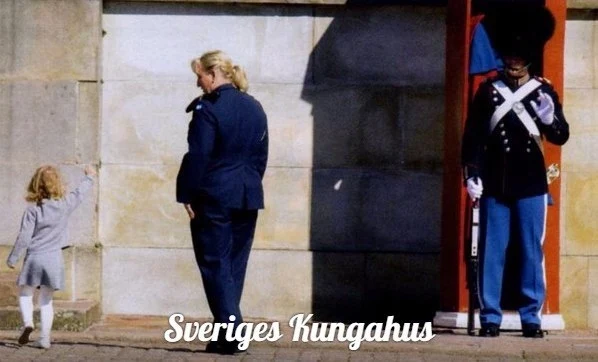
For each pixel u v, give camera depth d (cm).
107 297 2098
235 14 2094
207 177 1673
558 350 1744
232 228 1700
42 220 1798
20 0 2061
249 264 2091
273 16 2091
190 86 2097
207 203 1672
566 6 2023
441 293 1956
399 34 2088
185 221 2098
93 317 2025
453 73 1922
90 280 2075
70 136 2066
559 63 1897
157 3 2092
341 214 2094
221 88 1681
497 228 1839
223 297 1688
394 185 2088
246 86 1711
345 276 2092
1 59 2066
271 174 2092
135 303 2098
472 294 1856
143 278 2097
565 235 2072
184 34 2095
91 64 2062
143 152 2097
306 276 2094
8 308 1950
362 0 2075
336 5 2078
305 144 2092
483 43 1877
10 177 2067
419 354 1745
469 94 1888
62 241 1816
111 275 2098
